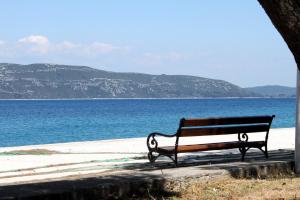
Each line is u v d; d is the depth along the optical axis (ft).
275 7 16.69
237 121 38.34
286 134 85.40
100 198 24.39
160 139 78.18
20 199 21.68
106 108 423.23
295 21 16.63
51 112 314.96
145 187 26.18
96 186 24.27
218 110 338.34
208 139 77.41
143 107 449.48
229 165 32.48
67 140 107.14
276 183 29.40
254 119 39.47
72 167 42.29
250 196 25.99
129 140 76.89
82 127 154.10
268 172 32.68
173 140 76.02
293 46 17.22
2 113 296.71
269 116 40.57
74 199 23.35
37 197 22.17
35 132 134.31
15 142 104.01
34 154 55.16
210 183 28.71
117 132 129.70
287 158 38.81
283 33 17.17
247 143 40.34
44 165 44.16
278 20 16.93
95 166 42.24
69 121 192.44
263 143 41.47
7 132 135.13
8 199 21.42
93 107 466.29
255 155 46.83
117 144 68.74
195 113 279.90
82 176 35.24
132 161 45.52
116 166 41.34
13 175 37.63
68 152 57.31
